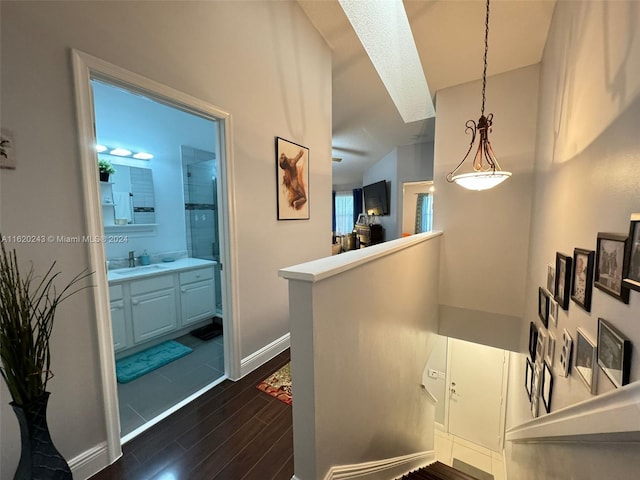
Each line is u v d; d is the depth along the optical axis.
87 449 1.33
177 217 3.39
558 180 1.85
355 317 1.33
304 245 2.80
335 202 9.77
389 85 3.72
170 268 2.89
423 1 2.03
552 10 2.07
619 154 1.00
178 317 2.94
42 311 1.17
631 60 0.92
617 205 1.01
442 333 3.57
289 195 2.56
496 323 3.25
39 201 1.15
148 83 1.49
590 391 1.18
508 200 3.09
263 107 2.24
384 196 6.70
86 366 1.32
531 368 2.39
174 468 1.41
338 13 2.62
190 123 3.41
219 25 1.87
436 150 3.49
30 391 1.00
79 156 1.25
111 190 2.82
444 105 3.41
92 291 1.32
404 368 2.07
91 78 1.32
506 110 3.03
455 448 4.09
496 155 3.11
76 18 1.22
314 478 1.08
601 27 1.19
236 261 2.08
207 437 1.60
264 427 1.68
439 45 2.52
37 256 1.15
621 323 0.95
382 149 6.42
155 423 1.70
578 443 1.05
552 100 2.12
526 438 1.70
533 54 2.64
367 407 1.50
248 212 2.16
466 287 3.39
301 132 2.68
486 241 3.24
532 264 2.67
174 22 1.60
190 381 2.19
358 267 1.33
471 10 2.10
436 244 3.18
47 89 1.15
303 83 2.67
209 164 3.67
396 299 1.87
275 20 2.32
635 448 0.70
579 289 1.35
